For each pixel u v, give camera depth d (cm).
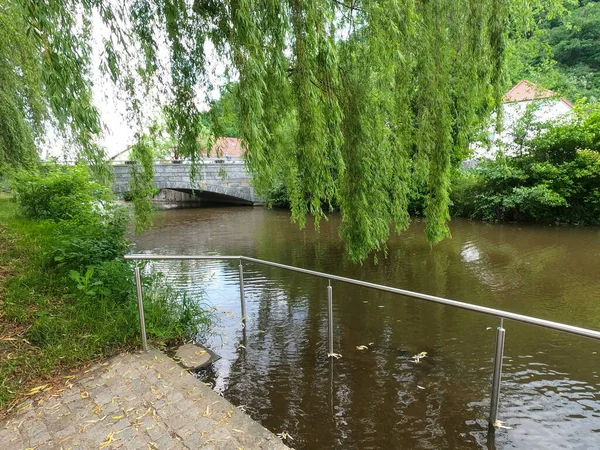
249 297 545
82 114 252
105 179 396
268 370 324
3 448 180
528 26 450
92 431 192
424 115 440
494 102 451
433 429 250
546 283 609
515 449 231
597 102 1209
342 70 405
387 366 337
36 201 804
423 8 395
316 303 518
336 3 356
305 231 1251
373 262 795
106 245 434
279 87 309
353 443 236
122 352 283
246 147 279
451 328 429
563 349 375
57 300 344
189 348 333
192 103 361
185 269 724
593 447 233
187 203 2633
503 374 326
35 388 229
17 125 616
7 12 421
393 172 505
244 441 184
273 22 278
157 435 189
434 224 511
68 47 236
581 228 1084
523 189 1127
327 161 336
